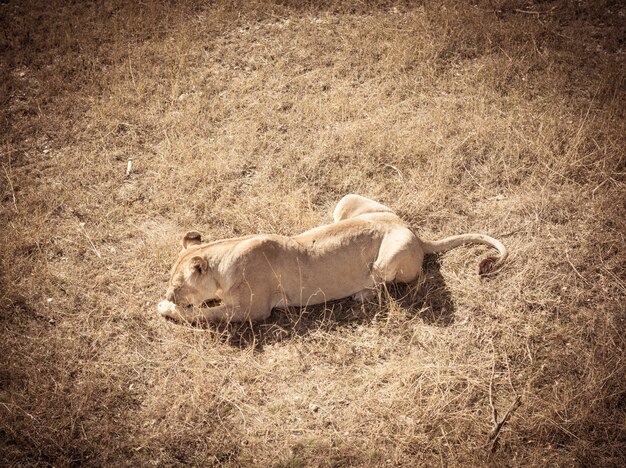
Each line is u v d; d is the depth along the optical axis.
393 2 10.54
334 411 5.04
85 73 9.01
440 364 5.30
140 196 7.11
